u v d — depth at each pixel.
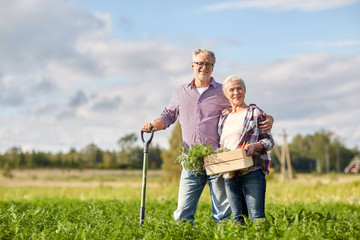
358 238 5.40
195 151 6.16
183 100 6.68
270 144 5.83
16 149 72.88
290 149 118.88
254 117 5.95
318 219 6.31
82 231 5.61
